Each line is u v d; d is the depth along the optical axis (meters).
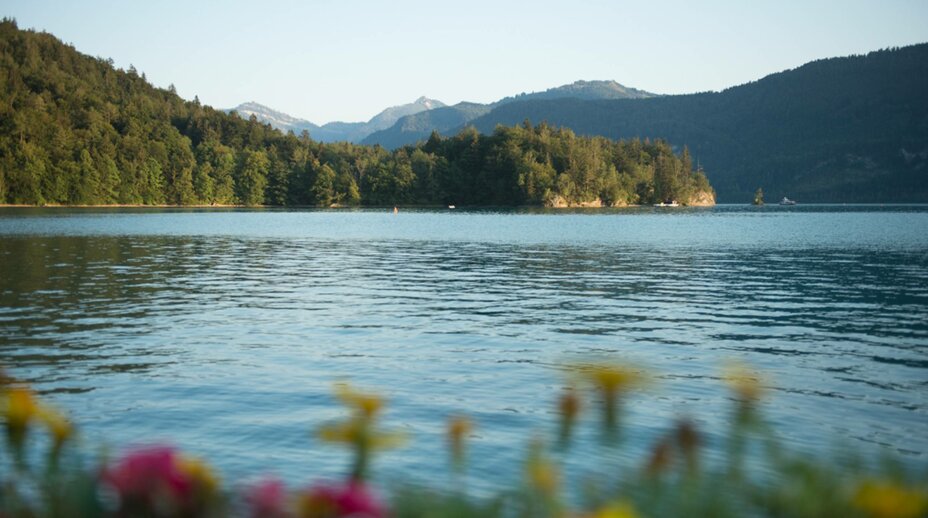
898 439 9.11
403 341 15.55
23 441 2.09
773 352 14.58
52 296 22.19
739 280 28.41
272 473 7.82
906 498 1.54
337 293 23.91
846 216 127.31
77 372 12.38
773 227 82.81
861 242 54.94
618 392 1.84
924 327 17.67
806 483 1.74
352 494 1.64
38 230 64.50
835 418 10.03
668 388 11.62
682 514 1.84
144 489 1.63
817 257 40.28
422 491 2.00
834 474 1.76
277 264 35.06
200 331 16.56
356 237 60.34
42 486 1.97
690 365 13.31
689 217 118.88
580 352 14.44
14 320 17.73
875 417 10.09
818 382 12.09
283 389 11.39
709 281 27.97
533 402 10.72
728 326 17.70
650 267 34.03
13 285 24.84
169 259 36.94
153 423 9.59
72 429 2.12
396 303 21.61
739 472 1.93
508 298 22.84
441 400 10.84
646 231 72.06
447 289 25.20
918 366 13.34
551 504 1.94
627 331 16.92
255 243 51.56
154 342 15.16
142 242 50.69
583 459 7.48
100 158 157.00
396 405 10.52
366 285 26.27
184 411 10.15
